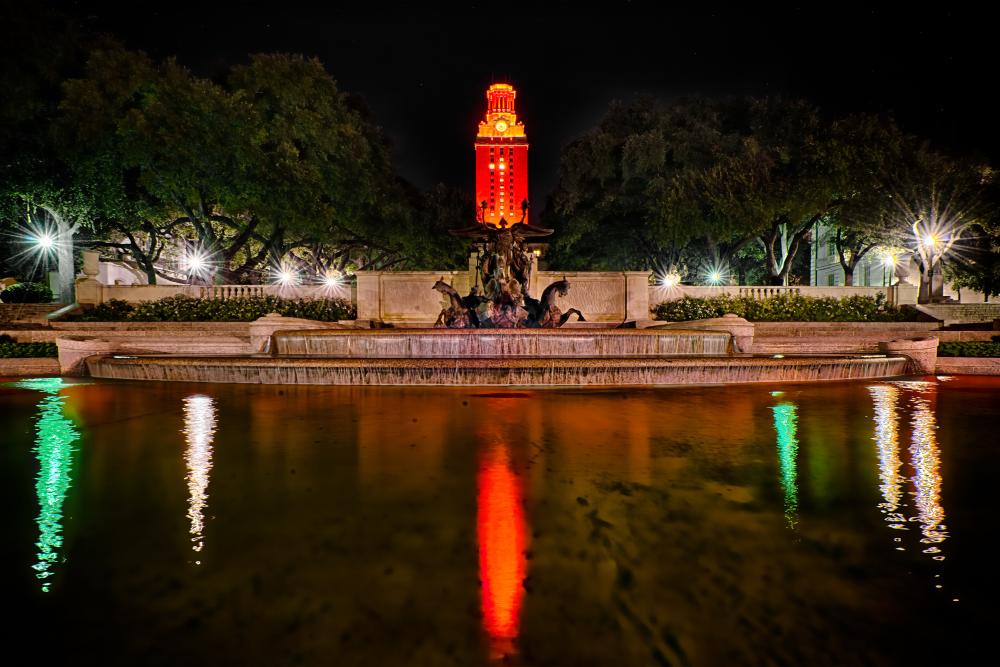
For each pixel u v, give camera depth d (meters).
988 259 32.72
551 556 3.49
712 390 11.62
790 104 39.47
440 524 4.03
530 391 11.33
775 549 3.59
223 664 2.40
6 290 31.22
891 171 31.78
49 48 27.25
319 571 3.28
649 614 2.82
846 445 6.57
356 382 12.31
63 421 8.05
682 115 41.44
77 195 28.81
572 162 42.94
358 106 41.72
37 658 2.44
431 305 25.78
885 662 2.42
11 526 3.97
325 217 31.30
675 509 4.35
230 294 27.31
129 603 2.90
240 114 28.62
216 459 5.88
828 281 56.62
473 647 2.53
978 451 6.28
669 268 45.81
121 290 26.66
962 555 3.48
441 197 50.25
